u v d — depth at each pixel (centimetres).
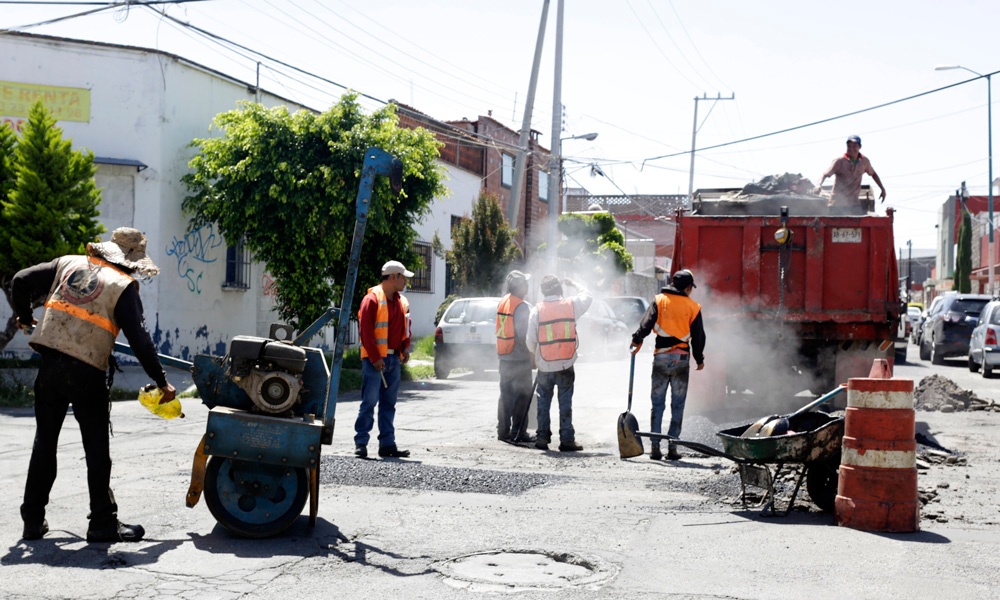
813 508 621
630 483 713
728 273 1148
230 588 430
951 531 554
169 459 795
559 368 891
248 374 534
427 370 1862
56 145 1312
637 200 6291
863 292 1122
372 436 980
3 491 649
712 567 470
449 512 600
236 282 1953
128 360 1688
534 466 795
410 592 427
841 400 1143
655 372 858
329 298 1670
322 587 434
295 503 532
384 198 1599
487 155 3388
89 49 1683
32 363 1455
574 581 447
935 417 1179
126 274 518
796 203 1248
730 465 809
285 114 1627
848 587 436
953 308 2345
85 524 551
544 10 2392
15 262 1277
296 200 1566
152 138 1706
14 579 438
